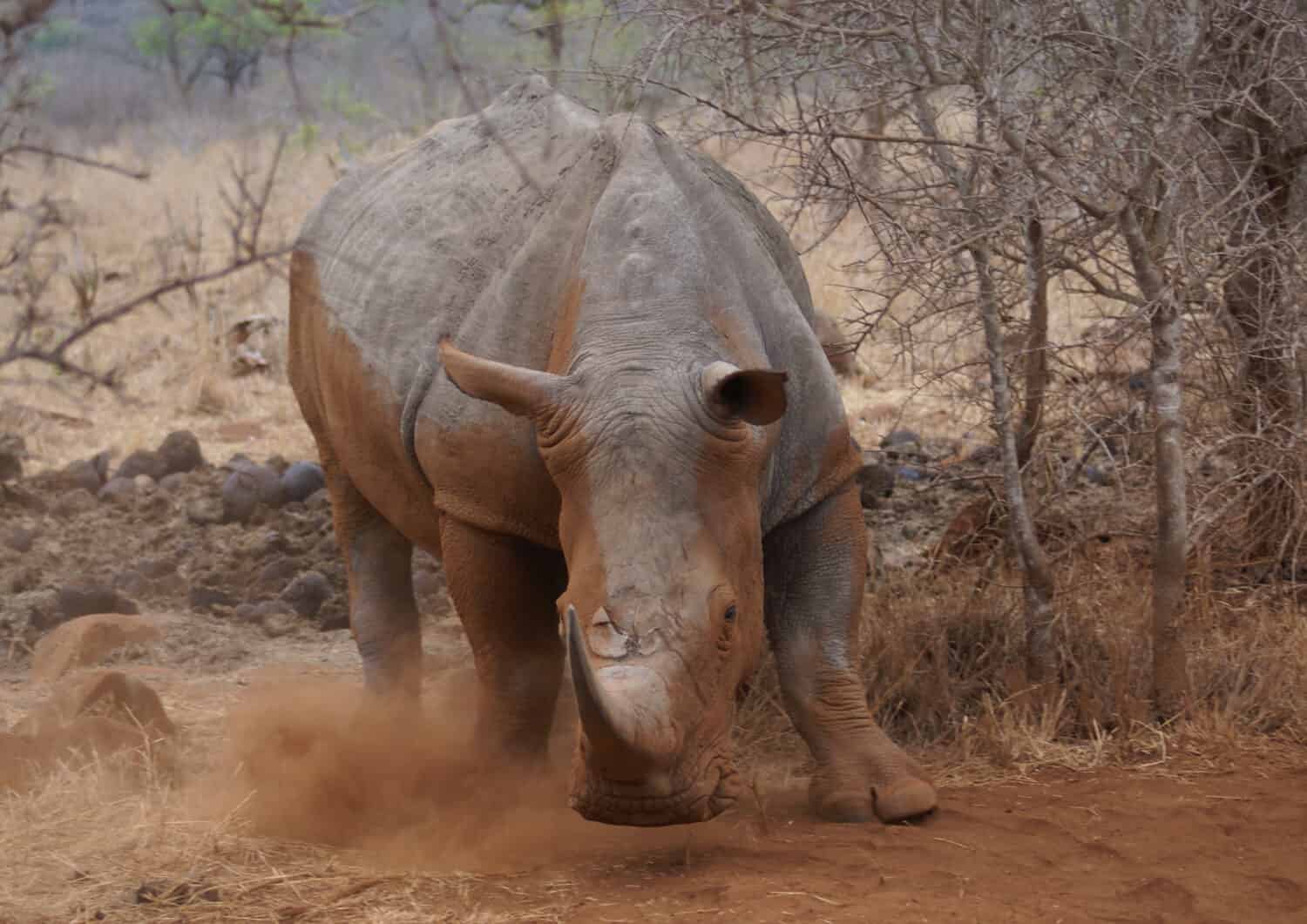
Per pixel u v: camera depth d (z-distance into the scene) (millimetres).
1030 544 13805
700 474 9609
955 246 12969
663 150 11805
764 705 14172
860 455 12094
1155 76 13438
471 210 13062
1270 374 14961
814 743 11742
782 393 9492
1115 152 13094
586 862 10664
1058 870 10281
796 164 14055
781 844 10812
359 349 13336
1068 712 13555
